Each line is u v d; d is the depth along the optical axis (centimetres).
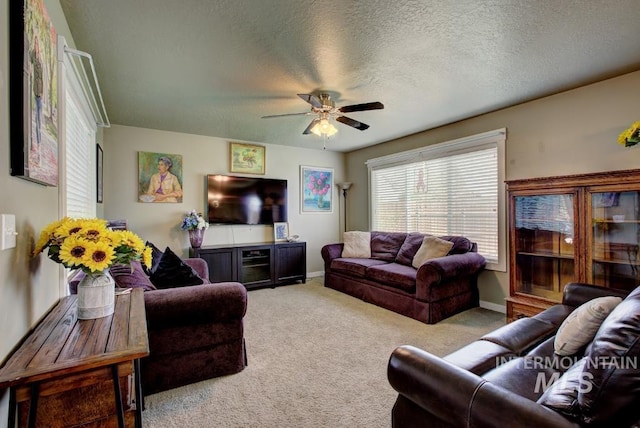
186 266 247
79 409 104
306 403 191
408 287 346
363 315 354
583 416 87
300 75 270
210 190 471
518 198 313
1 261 99
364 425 171
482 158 387
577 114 303
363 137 493
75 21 192
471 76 275
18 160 108
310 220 577
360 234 500
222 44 220
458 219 416
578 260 269
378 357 251
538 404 93
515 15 190
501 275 367
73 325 130
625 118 274
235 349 225
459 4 180
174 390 204
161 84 286
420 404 114
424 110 364
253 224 510
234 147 499
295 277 510
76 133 252
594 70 266
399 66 255
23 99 109
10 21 106
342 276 456
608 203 259
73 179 243
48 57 145
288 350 264
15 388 98
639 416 82
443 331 305
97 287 140
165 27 200
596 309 145
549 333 187
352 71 263
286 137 489
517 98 329
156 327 199
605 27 203
